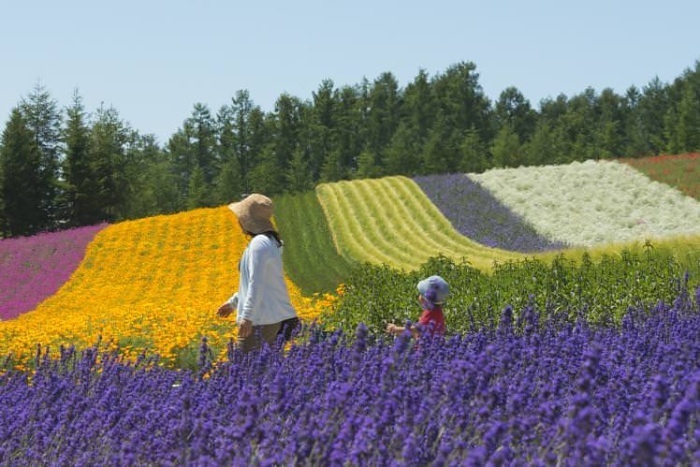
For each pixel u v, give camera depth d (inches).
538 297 682.8
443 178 2445.9
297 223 2102.6
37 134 4170.8
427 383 266.8
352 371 290.0
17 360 647.1
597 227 1943.9
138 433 260.4
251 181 5354.3
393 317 690.8
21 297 1636.3
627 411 251.3
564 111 7022.6
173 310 897.5
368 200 2253.9
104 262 1847.9
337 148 6072.8
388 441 221.0
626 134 6112.2
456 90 6510.8
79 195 3558.1
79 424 283.9
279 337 371.6
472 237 1868.8
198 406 282.0
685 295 565.6
